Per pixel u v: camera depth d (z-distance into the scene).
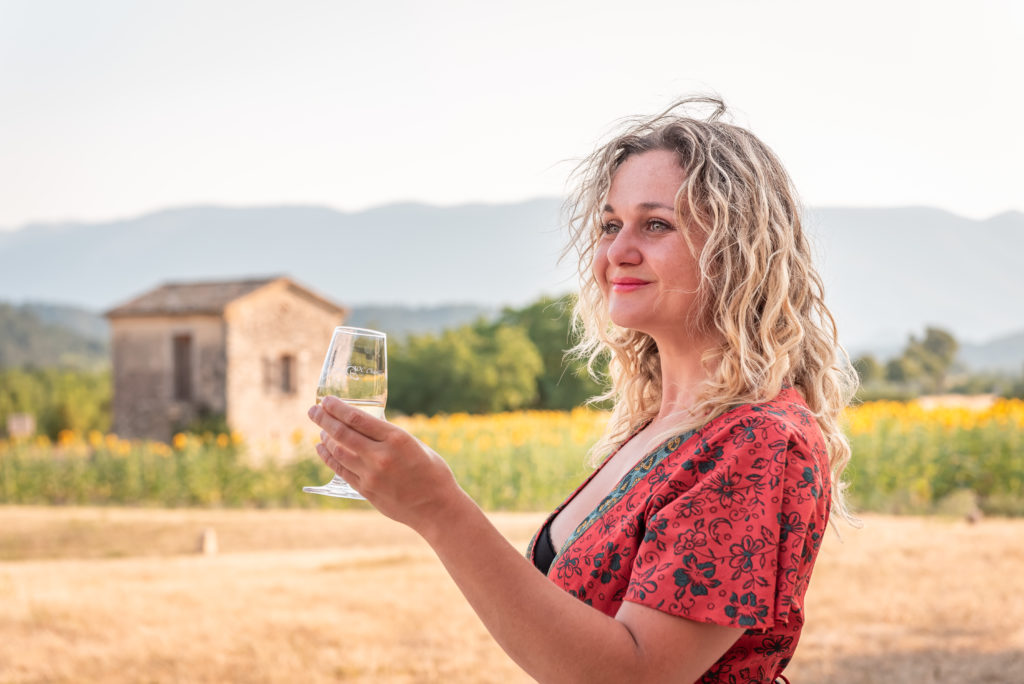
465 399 44.00
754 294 1.47
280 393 30.73
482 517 1.21
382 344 1.62
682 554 1.25
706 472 1.33
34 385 53.94
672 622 1.23
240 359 29.72
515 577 1.20
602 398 2.01
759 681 1.34
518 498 14.52
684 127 1.52
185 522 13.29
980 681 5.12
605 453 1.99
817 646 5.84
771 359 1.42
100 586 8.05
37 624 6.67
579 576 1.43
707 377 1.53
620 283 1.54
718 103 1.65
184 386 30.52
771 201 1.49
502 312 49.34
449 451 15.41
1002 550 8.48
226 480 16.33
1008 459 12.82
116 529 12.77
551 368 46.00
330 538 11.88
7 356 159.12
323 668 5.68
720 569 1.24
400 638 6.34
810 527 1.33
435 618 6.84
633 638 1.23
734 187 1.46
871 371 41.97
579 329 1.96
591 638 1.19
